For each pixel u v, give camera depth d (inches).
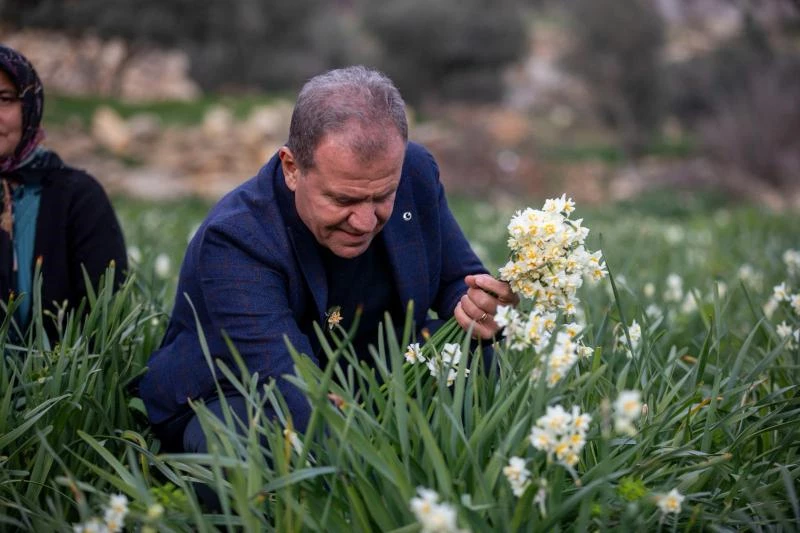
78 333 115.3
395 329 119.5
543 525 80.7
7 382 106.7
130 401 117.7
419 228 115.1
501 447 82.7
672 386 110.0
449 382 95.5
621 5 1519.4
